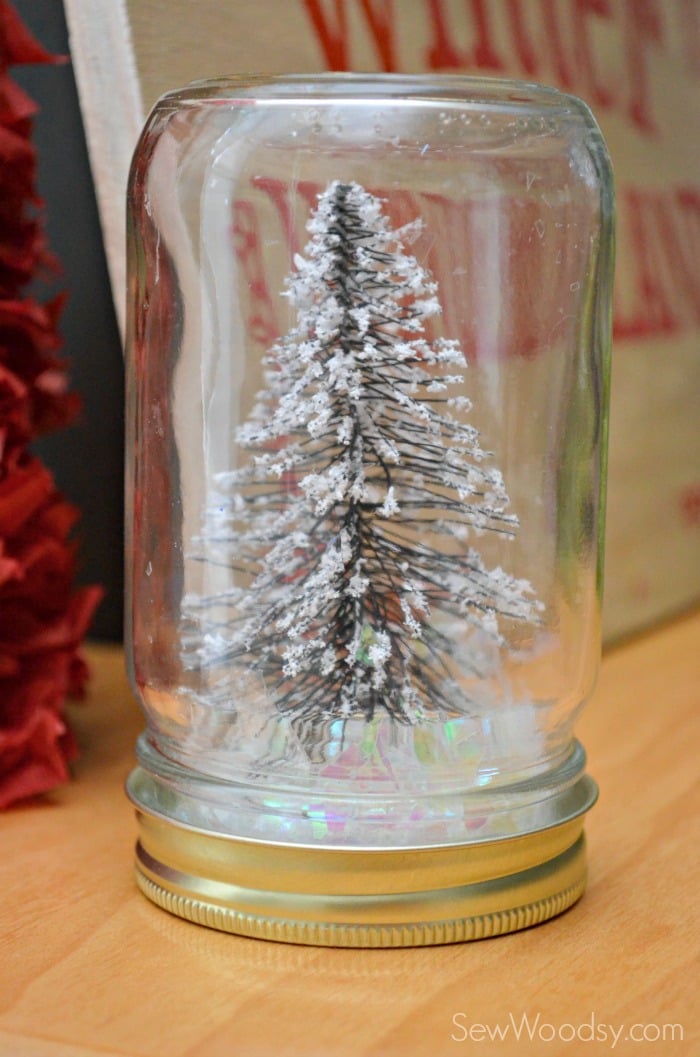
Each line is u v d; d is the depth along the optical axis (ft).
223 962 1.07
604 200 1.16
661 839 1.24
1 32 1.28
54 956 1.07
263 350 1.16
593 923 1.12
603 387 1.18
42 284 1.56
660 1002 1.03
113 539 1.62
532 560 1.16
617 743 1.42
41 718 1.28
